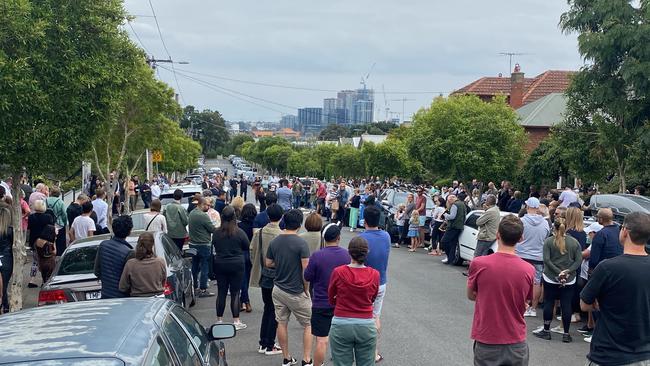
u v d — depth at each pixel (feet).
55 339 11.93
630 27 55.42
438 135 97.86
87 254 29.43
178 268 31.83
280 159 323.57
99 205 49.42
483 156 93.97
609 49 57.31
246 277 37.27
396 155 142.31
